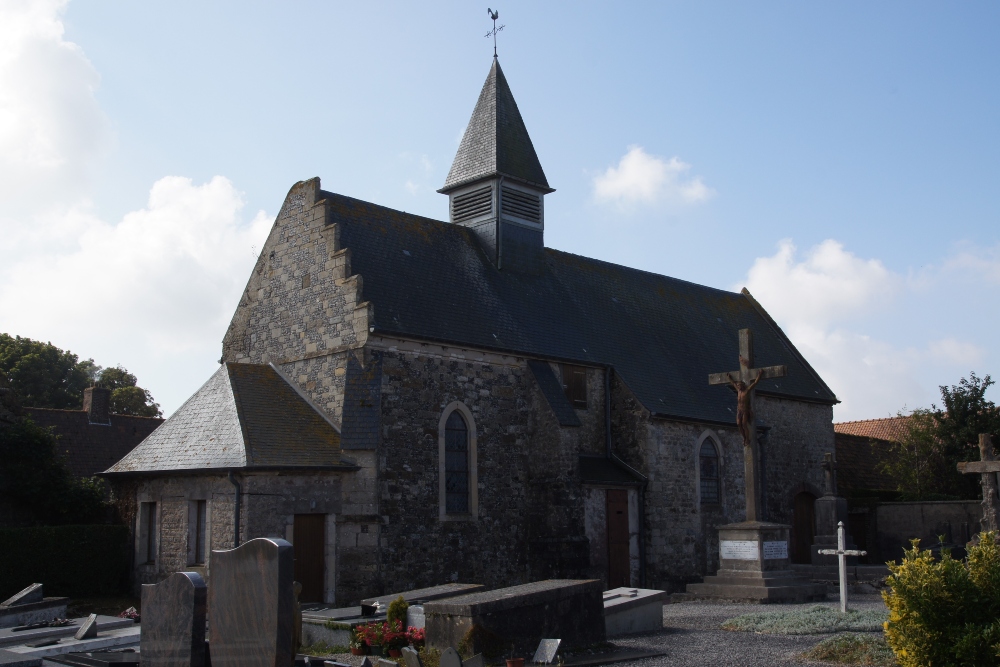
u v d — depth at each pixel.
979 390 40.81
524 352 29.89
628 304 37.84
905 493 40.72
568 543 28.02
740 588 25.08
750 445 26.41
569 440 29.03
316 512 24.34
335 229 27.67
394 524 25.48
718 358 39.38
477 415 28.41
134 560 25.88
